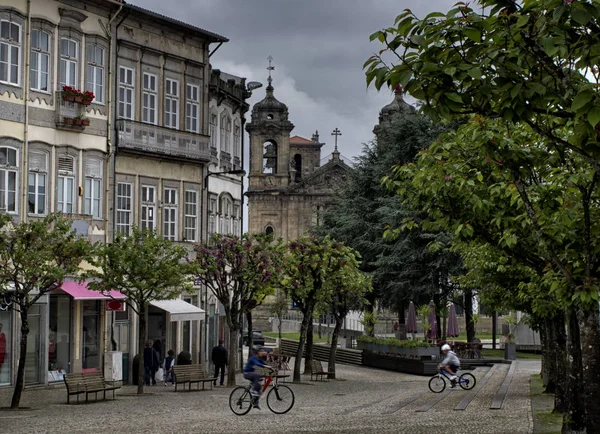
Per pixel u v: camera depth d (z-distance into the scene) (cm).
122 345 4188
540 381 4169
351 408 3002
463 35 1290
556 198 1856
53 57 3866
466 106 1341
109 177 4141
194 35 4728
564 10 1190
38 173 3791
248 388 2753
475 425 2345
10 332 3538
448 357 3825
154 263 3431
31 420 2534
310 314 4728
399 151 6525
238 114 5631
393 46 1311
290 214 11169
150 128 4356
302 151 13162
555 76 1341
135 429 2309
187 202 4647
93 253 3247
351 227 6781
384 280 6334
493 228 2098
